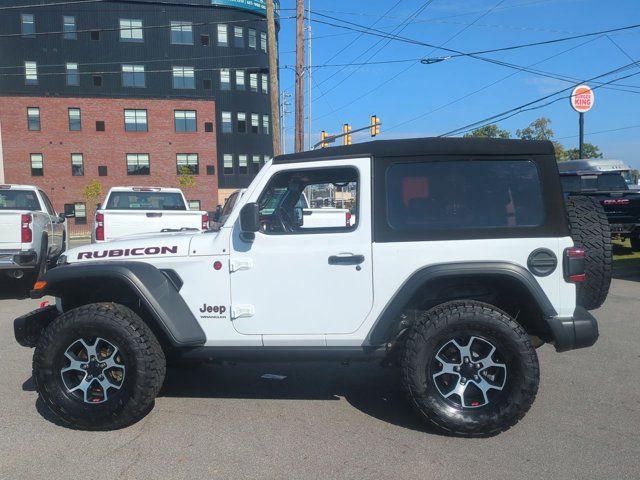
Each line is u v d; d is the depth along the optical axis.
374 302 4.48
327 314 4.55
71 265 4.72
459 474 3.76
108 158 45.66
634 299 9.77
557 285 4.36
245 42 51.09
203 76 50.19
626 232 14.22
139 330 4.52
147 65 48.94
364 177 4.53
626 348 6.79
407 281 4.39
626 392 5.30
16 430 4.59
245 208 4.44
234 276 4.64
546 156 4.46
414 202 4.50
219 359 4.77
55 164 44.72
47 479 3.76
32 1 46.47
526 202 4.43
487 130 46.47
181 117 47.00
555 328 4.32
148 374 4.50
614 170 18.70
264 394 5.41
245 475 3.79
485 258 4.37
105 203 12.70
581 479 3.67
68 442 4.35
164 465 3.95
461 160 4.49
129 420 4.52
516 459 3.96
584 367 6.08
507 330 4.20
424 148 4.50
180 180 45.78
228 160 51.19
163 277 4.67
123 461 4.02
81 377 4.65
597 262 4.83
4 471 3.88
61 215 13.32
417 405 4.32
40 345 4.55
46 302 5.50
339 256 4.50
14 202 12.24
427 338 4.27
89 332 4.50
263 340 4.63
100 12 47.72
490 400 4.30
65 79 47.50
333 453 4.10
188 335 4.62
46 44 47.03
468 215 4.47
